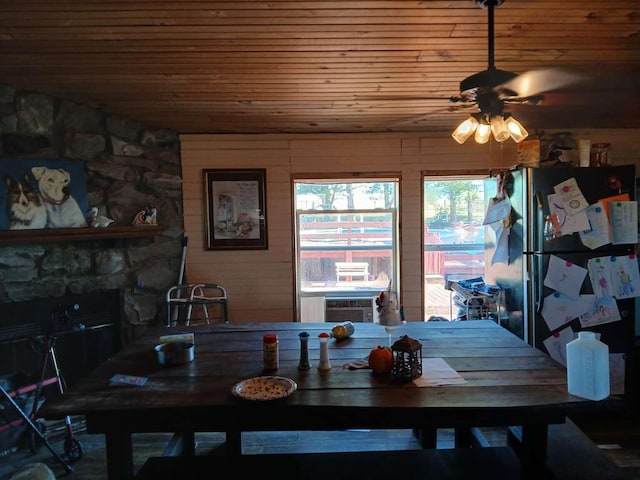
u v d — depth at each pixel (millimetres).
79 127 3109
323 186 3896
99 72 2643
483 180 3814
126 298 3412
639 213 3400
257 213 3779
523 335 2963
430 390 1659
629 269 2898
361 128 3670
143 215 3387
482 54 2514
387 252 3932
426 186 3883
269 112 3314
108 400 1619
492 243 3395
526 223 2914
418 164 3764
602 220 2877
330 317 3869
